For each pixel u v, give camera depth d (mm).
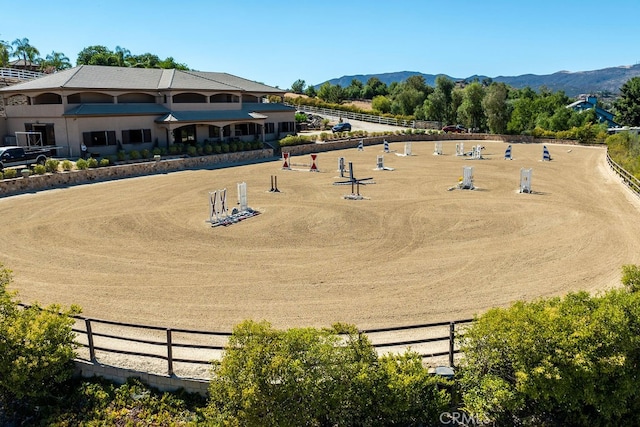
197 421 8047
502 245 17109
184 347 9281
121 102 43500
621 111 88062
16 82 54938
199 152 40031
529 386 7316
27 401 8781
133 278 14031
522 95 120000
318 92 111188
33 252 16422
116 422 8195
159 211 22328
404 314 11609
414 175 33500
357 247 16969
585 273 14289
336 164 39656
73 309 9477
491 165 39094
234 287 13359
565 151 50969
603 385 7414
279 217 21250
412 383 7645
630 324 7707
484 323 8117
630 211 22328
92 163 31875
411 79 100938
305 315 11562
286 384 7258
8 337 8422
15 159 31812
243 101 55656
